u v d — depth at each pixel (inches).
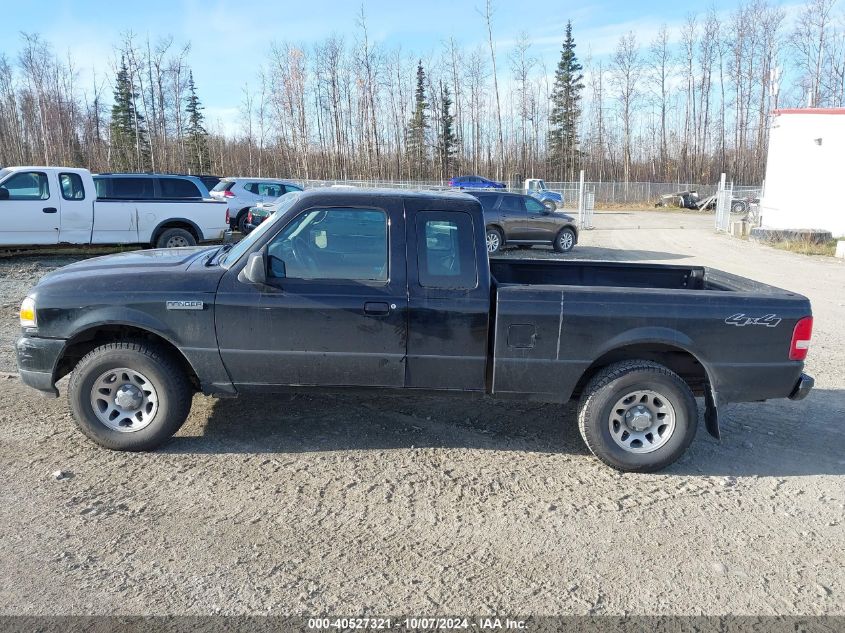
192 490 150.2
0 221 451.2
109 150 2108.8
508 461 172.6
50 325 162.6
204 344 163.3
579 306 162.6
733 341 165.0
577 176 2509.8
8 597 110.3
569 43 2444.6
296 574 119.6
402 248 163.5
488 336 165.2
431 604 112.3
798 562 129.6
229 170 2349.9
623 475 167.2
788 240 784.9
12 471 156.6
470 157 2426.2
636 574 123.5
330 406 206.8
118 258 188.2
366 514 142.1
